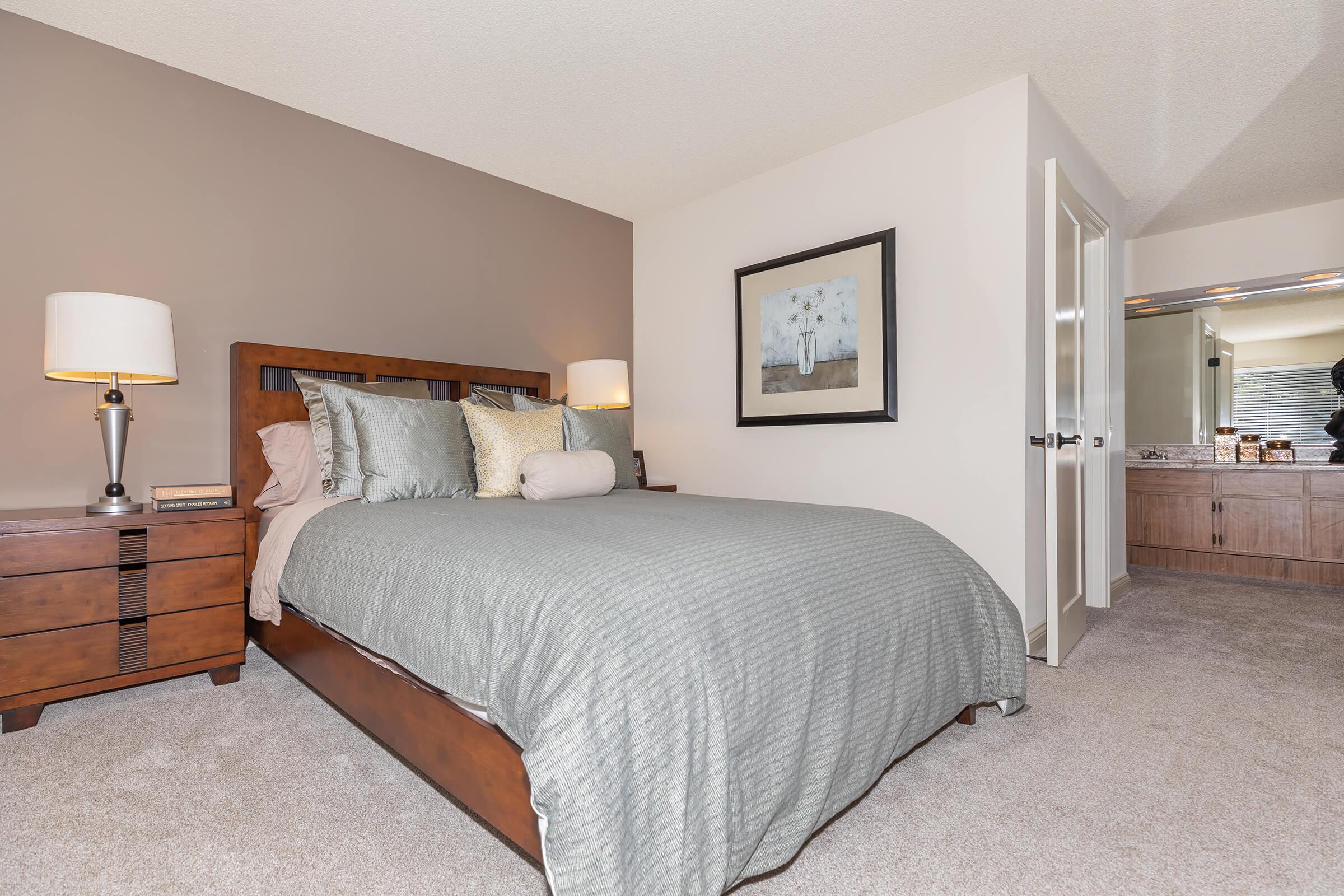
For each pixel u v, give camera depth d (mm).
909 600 1659
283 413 2805
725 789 1095
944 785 1625
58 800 1539
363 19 2359
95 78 2500
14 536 1930
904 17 2340
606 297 4340
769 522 1725
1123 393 3930
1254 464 4258
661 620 1159
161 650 2188
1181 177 3607
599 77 2738
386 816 1484
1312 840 1392
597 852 966
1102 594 3455
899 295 3053
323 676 1951
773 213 3637
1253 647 2760
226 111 2805
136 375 2377
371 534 1854
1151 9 2258
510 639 1232
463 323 3596
